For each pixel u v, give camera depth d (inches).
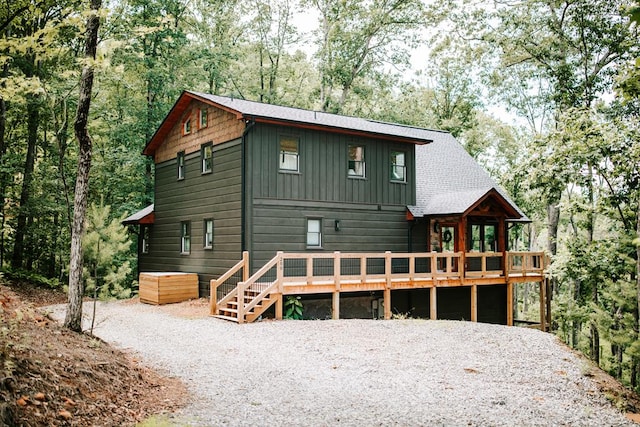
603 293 621.9
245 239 697.6
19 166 899.4
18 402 205.9
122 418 239.6
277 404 284.2
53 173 935.0
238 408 273.3
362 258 672.4
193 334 495.2
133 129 1118.4
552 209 1135.6
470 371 385.4
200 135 823.1
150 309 685.9
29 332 296.2
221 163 759.7
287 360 394.9
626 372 827.4
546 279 888.3
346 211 791.1
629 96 396.8
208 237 797.9
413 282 721.0
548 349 469.4
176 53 1195.3
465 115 1515.7
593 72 929.5
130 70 1123.3
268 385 323.0
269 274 704.4
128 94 1194.6
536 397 336.5
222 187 753.6
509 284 837.8
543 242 1788.9
